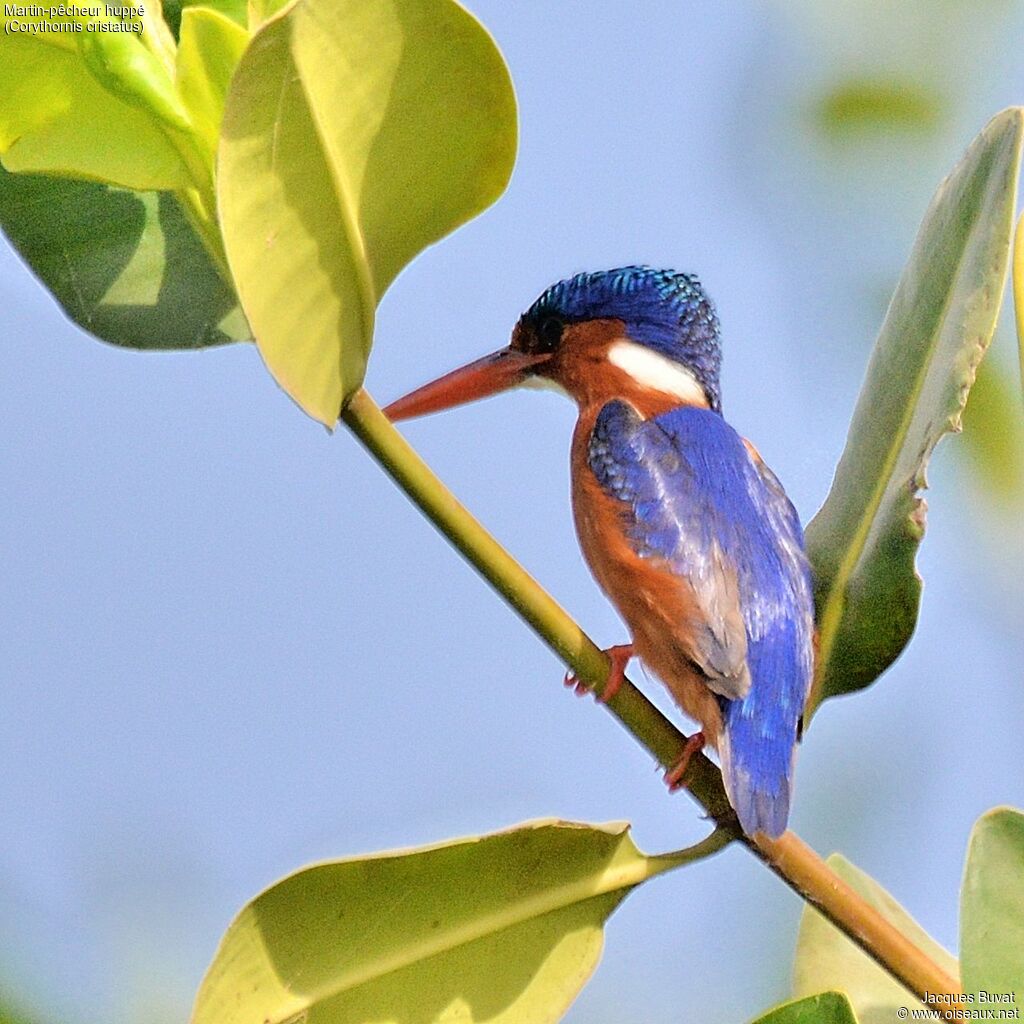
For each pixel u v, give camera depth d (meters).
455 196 4.21
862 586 5.43
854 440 5.62
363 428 4.20
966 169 5.04
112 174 4.23
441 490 4.38
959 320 4.96
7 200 5.09
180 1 4.83
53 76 4.16
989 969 4.33
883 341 5.47
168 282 5.11
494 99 4.02
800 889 4.83
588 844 4.80
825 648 5.55
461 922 4.68
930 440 5.01
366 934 4.54
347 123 3.85
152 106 4.07
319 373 3.97
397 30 3.76
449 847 4.57
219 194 3.64
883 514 5.32
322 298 3.93
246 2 4.80
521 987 4.75
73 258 5.09
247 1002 4.37
